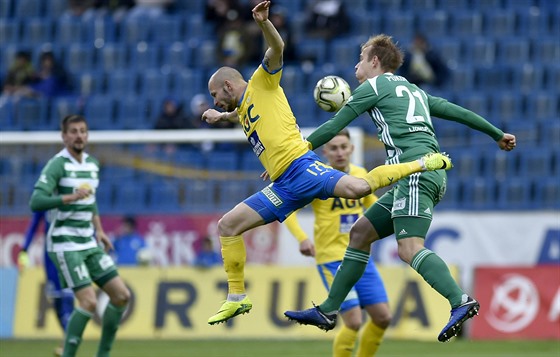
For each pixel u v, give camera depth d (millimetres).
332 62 65250
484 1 68562
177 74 65062
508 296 44750
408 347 40594
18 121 63688
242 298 23781
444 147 58781
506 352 38438
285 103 23531
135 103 63344
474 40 66125
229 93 23734
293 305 45281
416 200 23266
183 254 49125
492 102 62344
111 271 31562
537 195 56500
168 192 53000
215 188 52531
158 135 48031
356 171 31047
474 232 48875
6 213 52469
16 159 52844
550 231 48656
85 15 70375
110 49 67875
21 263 36750
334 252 30547
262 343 43062
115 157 52812
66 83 65312
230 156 54812
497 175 58062
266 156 23391
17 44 70438
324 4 66875
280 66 23172
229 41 64000
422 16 67438
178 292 46000
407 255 23312
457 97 62000
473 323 44594
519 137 59844
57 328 45875
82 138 31594
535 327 44344
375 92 23812
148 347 41281
